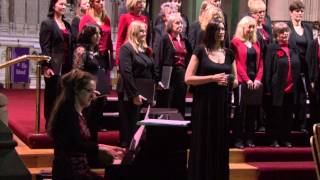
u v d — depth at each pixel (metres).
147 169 5.76
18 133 9.06
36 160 7.71
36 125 8.23
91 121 7.21
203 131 6.66
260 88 8.34
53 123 5.33
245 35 8.35
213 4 8.65
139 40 7.79
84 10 8.70
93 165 5.70
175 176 5.85
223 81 6.55
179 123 5.80
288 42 8.73
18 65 16.55
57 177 5.26
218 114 6.65
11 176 4.60
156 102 8.44
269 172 8.37
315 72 8.88
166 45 8.27
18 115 10.45
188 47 8.58
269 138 8.99
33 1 17.67
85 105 5.56
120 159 5.85
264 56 8.67
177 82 8.32
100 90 7.30
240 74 8.28
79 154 5.34
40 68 7.99
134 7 8.38
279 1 14.21
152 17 17.08
